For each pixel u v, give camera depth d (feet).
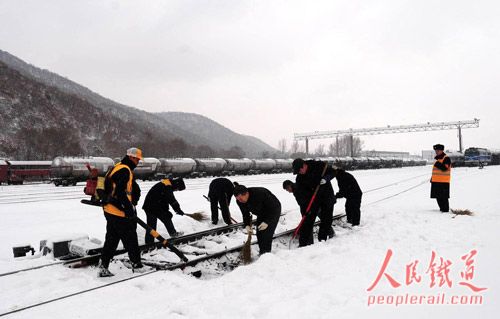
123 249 21.58
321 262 17.07
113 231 18.01
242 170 141.18
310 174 23.35
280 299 12.93
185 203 47.06
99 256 19.86
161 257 21.26
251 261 20.97
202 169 123.54
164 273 17.56
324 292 13.16
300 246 23.38
